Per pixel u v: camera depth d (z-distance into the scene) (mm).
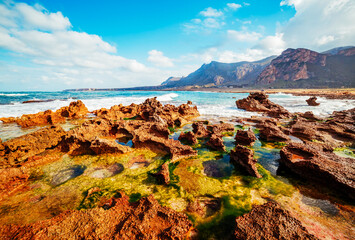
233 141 12875
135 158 9781
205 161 9461
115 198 6035
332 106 33125
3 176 6523
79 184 7094
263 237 3977
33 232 4000
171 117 21047
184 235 4363
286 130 14906
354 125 15414
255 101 28594
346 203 5988
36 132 10781
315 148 9375
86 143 10609
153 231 4211
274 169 8680
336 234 4664
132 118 22266
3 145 9148
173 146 10172
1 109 26297
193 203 5930
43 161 9109
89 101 39656
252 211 4805
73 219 4434
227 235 4613
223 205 5848
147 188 6840
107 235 4031
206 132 14133
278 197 6332
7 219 5117
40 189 6734
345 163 7812
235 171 8352
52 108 28297
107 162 9156
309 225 4965
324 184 7055
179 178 7605
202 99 49469
